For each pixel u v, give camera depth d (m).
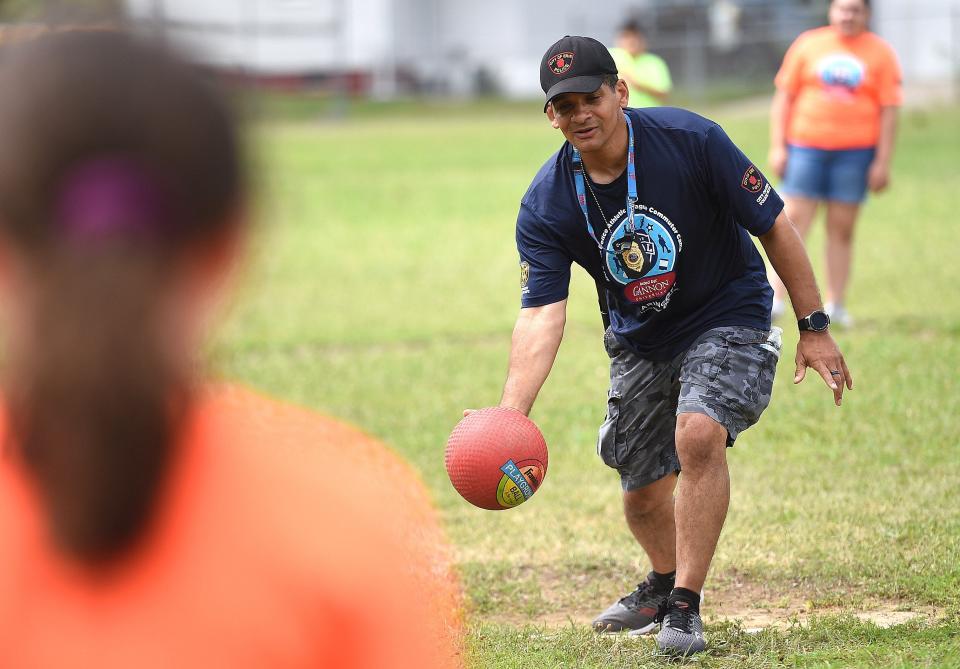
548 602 14.73
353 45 128.38
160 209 2.93
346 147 84.00
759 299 12.80
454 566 15.31
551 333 12.53
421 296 34.94
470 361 27.02
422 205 55.06
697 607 12.37
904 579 14.12
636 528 13.67
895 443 19.83
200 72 2.99
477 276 37.84
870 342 26.44
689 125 12.17
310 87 125.25
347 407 23.41
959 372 23.72
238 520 3.37
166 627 3.29
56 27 3.02
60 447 3.00
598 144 11.88
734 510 17.16
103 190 2.88
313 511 3.46
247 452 3.50
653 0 124.06
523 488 11.23
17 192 2.88
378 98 126.56
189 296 3.08
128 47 2.92
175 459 3.25
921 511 16.55
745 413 12.38
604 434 13.38
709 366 12.37
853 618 12.91
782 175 28.78
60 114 2.85
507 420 11.35
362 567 3.43
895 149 68.44
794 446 20.06
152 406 3.02
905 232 41.78
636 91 32.84
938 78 108.88
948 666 11.26
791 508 17.03
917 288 32.44
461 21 132.88
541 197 12.55
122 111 2.87
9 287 2.97
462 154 77.12
